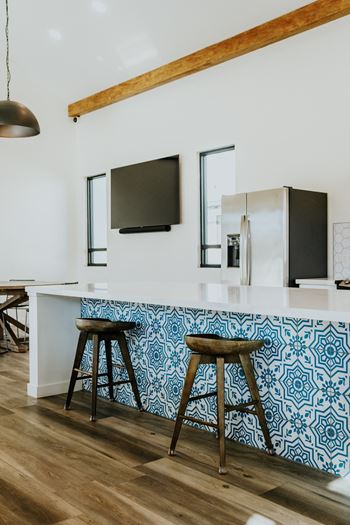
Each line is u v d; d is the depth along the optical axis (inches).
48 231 301.9
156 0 209.8
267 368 108.0
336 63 184.7
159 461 104.0
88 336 139.9
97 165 298.8
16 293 233.0
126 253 281.0
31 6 231.1
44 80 290.8
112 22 231.0
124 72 261.6
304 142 195.2
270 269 177.0
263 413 105.3
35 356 155.9
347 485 92.4
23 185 291.7
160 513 82.8
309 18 185.3
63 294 141.4
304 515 81.8
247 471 98.6
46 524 79.6
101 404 146.6
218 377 99.0
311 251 181.5
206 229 241.6
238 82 218.2
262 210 179.9
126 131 277.7
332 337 96.4
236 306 96.7
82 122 308.7
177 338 128.6
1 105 161.6
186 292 124.4
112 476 97.1
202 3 203.0
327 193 188.2
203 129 234.5
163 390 133.6
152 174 258.1
